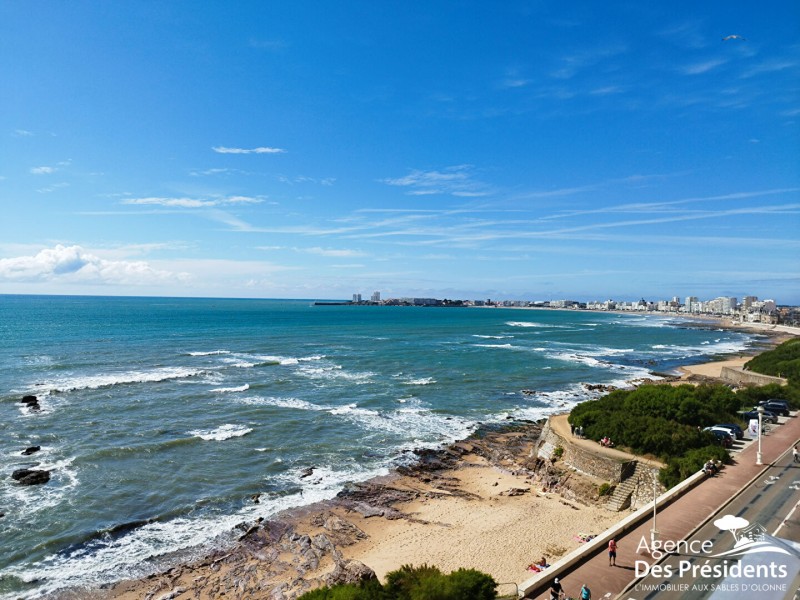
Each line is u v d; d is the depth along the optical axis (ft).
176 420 162.09
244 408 179.83
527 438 160.25
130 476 118.73
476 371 271.28
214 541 94.07
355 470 130.00
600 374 276.00
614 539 74.54
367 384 229.04
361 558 88.99
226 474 123.44
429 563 86.74
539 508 109.91
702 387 158.30
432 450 145.89
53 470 119.24
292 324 577.43
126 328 447.01
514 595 64.85
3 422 151.33
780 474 98.07
